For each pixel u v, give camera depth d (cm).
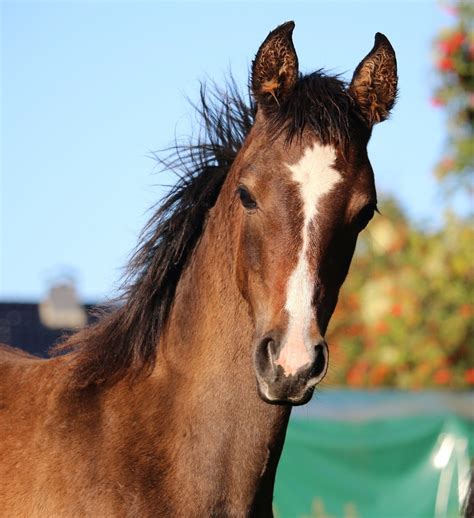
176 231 567
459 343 1312
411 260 1344
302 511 1091
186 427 530
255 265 506
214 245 547
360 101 536
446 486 1089
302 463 1099
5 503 521
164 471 524
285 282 487
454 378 1306
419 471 1098
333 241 497
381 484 1098
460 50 1328
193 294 549
